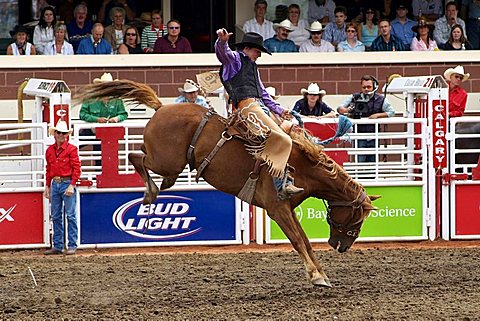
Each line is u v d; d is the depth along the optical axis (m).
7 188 27.30
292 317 17.42
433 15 40.38
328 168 20.06
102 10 38.91
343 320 17.12
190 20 40.56
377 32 39.44
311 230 28.22
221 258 25.44
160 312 18.14
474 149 29.41
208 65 36.47
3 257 26.25
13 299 19.83
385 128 34.94
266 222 28.30
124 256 26.11
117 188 27.56
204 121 20.03
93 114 30.12
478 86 37.72
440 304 18.47
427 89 28.38
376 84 31.34
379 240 28.58
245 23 38.66
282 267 23.66
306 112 30.95
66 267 24.06
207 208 28.06
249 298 19.44
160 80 36.34
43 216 27.53
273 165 19.31
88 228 27.56
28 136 34.03
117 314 18.06
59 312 18.33
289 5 39.56
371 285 20.80
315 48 37.94
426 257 25.14
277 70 36.72
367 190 28.45
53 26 38.00
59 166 26.64
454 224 28.81
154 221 27.86
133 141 27.73
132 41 37.97
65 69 36.09
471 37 40.66
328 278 21.69
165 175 20.58
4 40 39.28
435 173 28.70
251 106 19.72
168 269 23.58
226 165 19.84
